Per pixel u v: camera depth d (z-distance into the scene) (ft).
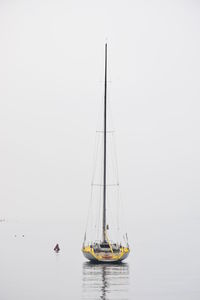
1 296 137.39
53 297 135.23
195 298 132.67
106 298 132.77
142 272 177.78
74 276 169.37
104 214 211.20
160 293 138.92
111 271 180.34
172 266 195.31
